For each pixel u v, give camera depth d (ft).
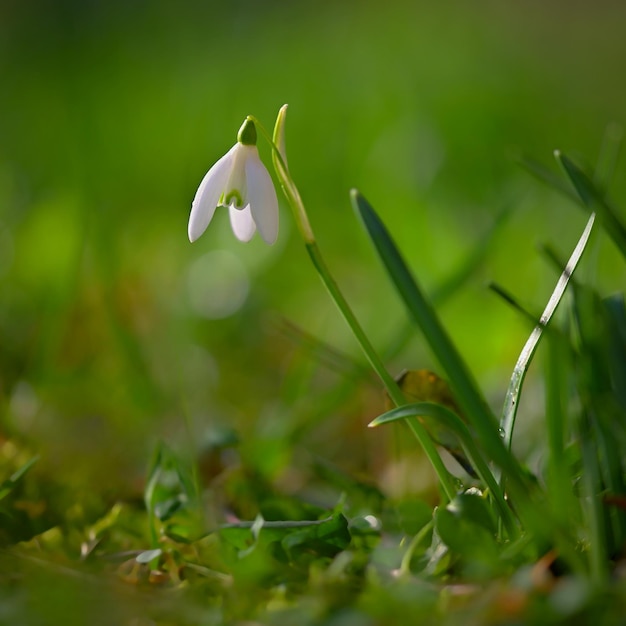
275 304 4.00
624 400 2.42
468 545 2.32
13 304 3.66
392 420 2.34
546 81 7.91
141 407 3.04
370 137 5.72
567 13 9.53
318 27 8.83
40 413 2.98
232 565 2.39
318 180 5.59
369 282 4.02
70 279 3.18
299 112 6.54
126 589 2.35
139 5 8.99
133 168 5.62
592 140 6.23
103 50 8.46
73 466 2.79
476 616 2.26
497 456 2.31
